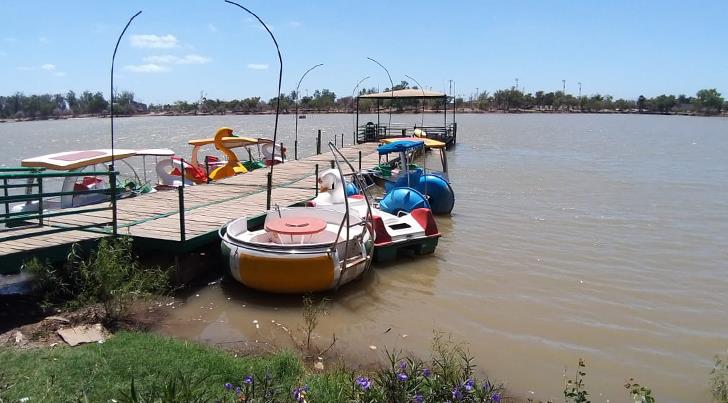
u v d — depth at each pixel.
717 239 14.27
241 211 12.70
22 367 5.77
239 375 5.89
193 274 10.14
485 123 90.75
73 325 7.33
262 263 9.11
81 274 8.07
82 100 150.88
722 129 78.62
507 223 15.92
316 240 10.38
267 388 4.82
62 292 8.31
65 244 8.70
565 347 7.90
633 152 40.78
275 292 9.39
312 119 105.00
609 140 53.81
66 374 5.64
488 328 8.50
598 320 8.90
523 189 22.55
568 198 20.38
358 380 4.61
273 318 8.65
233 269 9.49
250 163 23.58
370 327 8.41
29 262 8.04
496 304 9.51
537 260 12.17
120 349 6.39
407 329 8.38
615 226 15.65
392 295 9.86
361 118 107.62
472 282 10.63
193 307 8.96
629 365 7.40
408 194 14.53
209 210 12.77
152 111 162.62
